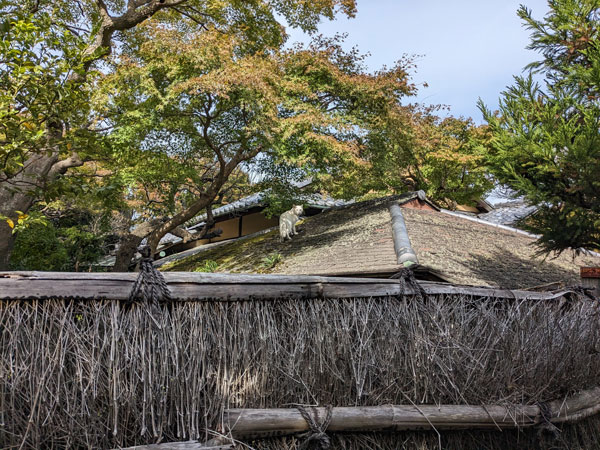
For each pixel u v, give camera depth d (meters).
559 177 6.59
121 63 11.55
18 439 2.05
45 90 5.02
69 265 13.88
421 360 3.26
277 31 14.56
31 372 2.12
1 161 5.09
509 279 9.13
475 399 3.45
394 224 10.42
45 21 5.26
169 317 2.53
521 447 3.75
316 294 3.05
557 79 7.76
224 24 14.06
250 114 12.15
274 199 14.38
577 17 7.36
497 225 13.76
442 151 20.42
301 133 11.29
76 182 6.22
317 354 2.95
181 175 13.78
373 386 3.15
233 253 13.34
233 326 2.72
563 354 4.12
